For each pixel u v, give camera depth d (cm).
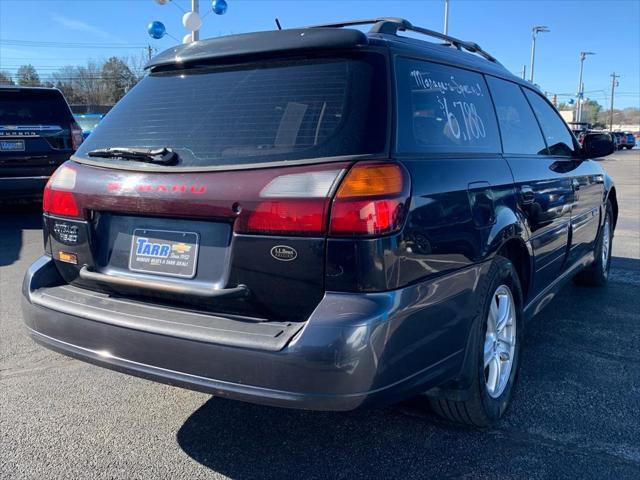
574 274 482
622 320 480
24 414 325
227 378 229
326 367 214
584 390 352
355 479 266
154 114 286
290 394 219
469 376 281
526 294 364
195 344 232
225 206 240
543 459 280
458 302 267
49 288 294
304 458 283
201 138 262
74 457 284
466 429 308
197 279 252
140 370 248
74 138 899
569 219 432
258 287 237
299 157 237
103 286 280
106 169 278
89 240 281
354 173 226
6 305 516
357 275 222
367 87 251
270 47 267
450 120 296
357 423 314
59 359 402
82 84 6956
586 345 424
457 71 322
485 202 293
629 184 1800
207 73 285
